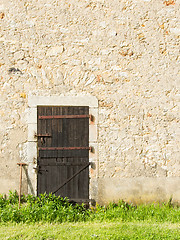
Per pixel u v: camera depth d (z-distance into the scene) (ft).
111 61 16.66
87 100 16.49
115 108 16.55
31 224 13.69
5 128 16.46
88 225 13.67
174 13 16.70
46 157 16.35
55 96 16.49
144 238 11.85
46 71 16.60
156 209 15.66
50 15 16.71
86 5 16.74
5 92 16.53
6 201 15.80
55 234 12.19
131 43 16.71
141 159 16.44
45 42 16.66
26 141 16.42
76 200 16.07
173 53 16.74
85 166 16.25
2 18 16.70
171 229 12.84
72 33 16.69
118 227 13.08
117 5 16.75
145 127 16.55
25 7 16.72
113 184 16.37
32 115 16.44
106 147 16.44
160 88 16.65
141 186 16.40
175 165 16.48
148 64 16.70
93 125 16.44
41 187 16.24
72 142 16.40
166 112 16.60
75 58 16.65
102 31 16.71
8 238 11.76
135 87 16.62
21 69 16.60
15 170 16.34
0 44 16.63
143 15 16.63
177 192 16.40
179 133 16.55
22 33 16.66
